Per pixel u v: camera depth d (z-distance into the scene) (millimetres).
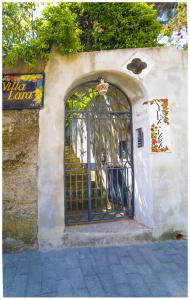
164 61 4535
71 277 3230
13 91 4234
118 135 5613
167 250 3994
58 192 4188
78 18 5141
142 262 3605
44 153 4203
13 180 4145
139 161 4871
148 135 4473
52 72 4301
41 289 2967
